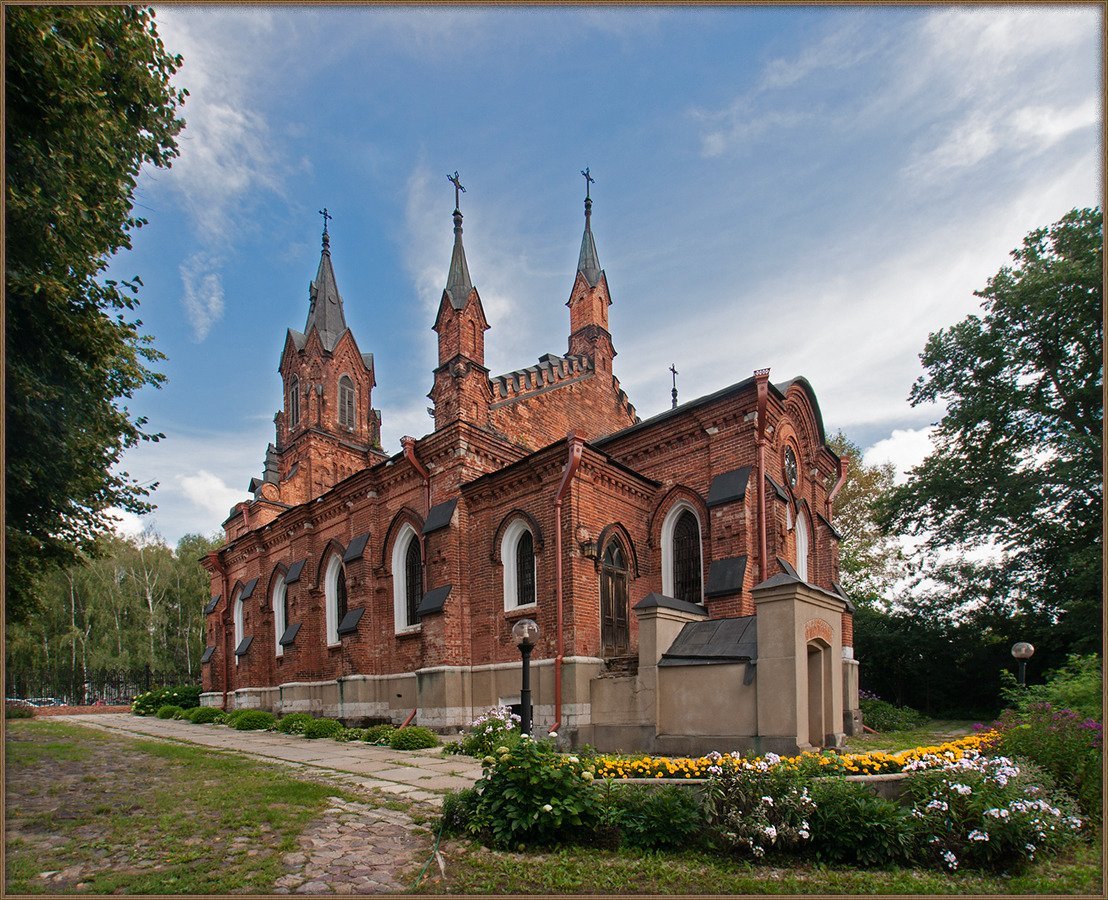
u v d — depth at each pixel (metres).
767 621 12.23
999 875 7.32
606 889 6.79
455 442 21.05
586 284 28.77
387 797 10.55
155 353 15.61
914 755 9.46
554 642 17.03
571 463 17.38
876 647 29.25
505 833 7.96
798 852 7.75
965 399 27.45
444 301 23.02
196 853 7.65
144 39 12.75
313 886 6.73
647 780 9.37
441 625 19.42
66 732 20.72
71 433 12.64
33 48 9.85
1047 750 9.58
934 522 28.91
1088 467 22.86
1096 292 23.69
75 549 15.58
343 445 37.75
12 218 10.39
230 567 36.41
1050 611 25.56
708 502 18.47
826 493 24.16
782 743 11.67
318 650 27.03
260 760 14.80
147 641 51.88
